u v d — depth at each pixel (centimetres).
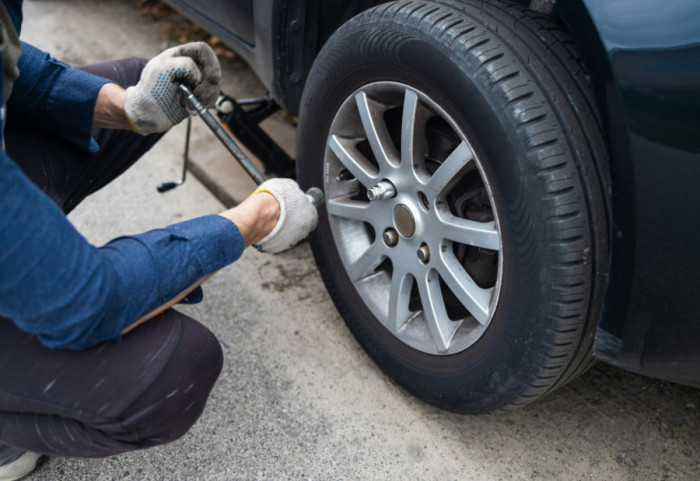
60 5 389
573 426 163
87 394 109
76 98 136
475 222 135
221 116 217
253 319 196
